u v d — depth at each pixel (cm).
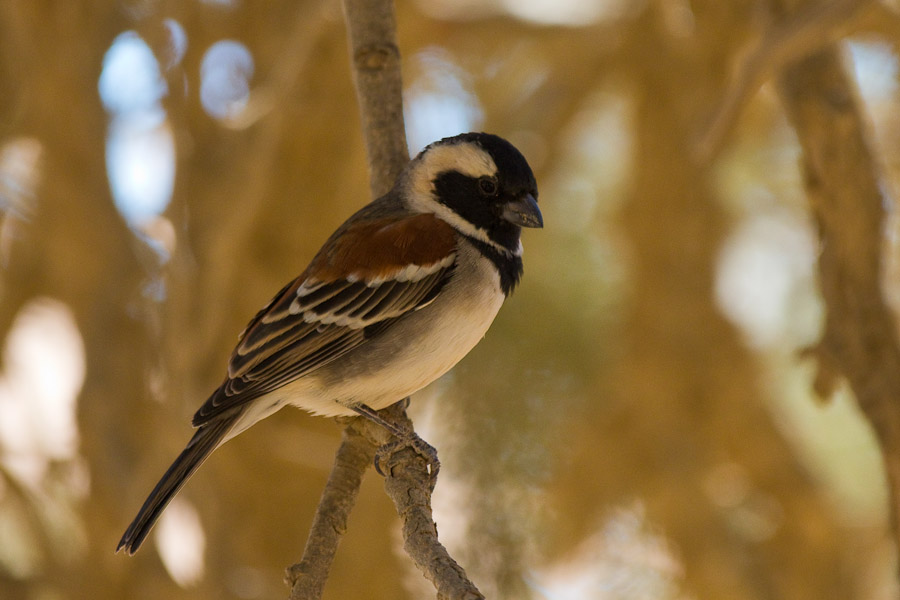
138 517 749
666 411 1198
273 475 1108
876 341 842
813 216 872
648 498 1180
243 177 1023
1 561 1109
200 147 1100
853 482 1310
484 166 856
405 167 868
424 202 872
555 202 1279
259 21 1135
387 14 865
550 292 1192
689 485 1184
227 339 1102
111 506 1072
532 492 1034
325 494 739
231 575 1061
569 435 1128
